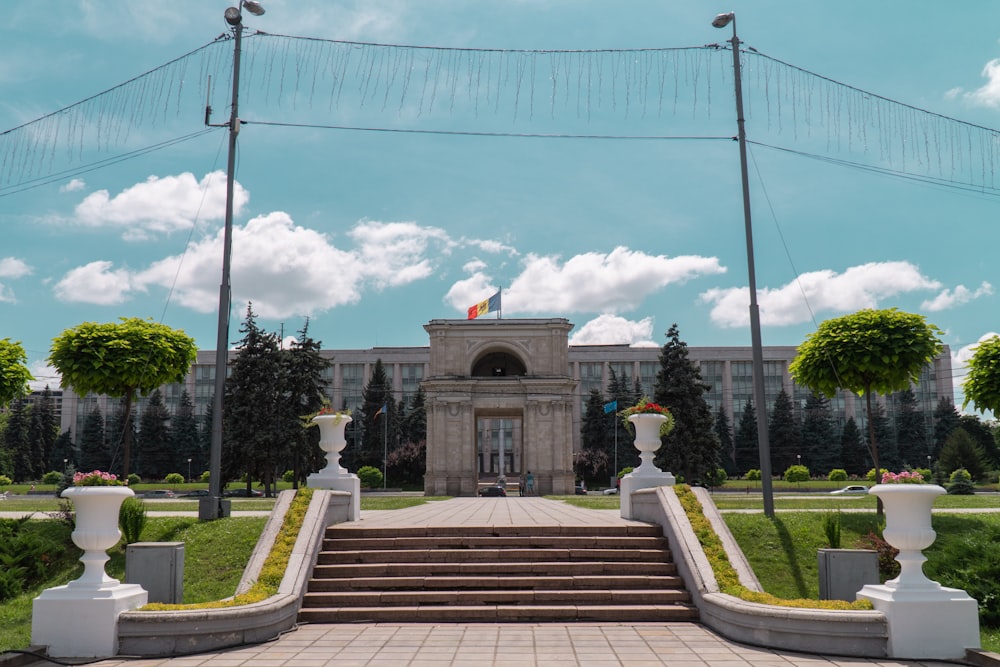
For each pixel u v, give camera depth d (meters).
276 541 14.62
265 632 11.65
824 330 23.94
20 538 17.55
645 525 16.48
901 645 10.38
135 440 101.12
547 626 12.53
